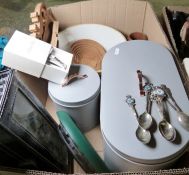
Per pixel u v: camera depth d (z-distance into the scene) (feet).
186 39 3.76
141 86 2.76
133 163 2.33
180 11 4.08
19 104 2.46
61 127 2.98
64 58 3.21
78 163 3.04
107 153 2.66
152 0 5.11
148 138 2.34
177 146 2.30
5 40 3.52
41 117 2.90
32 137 2.44
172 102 2.61
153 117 2.50
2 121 2.03
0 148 2.15
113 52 3.15
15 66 3.05
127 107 2.61
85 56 4.16
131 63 3.02
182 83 2.80
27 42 3.07
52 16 4.12
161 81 2.81
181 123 2.43
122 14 4.19
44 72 3.12
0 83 2.45
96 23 4.38
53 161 2.73
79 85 3.21
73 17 4.24
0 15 5.37
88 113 3.34
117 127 2.46
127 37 4.47
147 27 4.12
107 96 2.72
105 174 2.03
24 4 5.59
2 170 2.19
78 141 2.68
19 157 2.31
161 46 3.19
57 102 3.16
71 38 4.22
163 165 2.34
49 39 3.81
